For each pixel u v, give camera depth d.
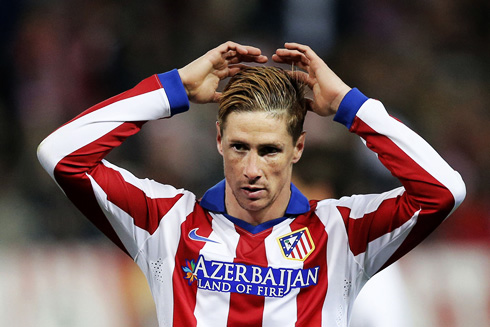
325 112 9.85
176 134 26.52
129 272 17.98
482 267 18.45
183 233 9.63
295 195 9.82
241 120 8.88
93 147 9.23
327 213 9.80
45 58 29.78
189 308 9.39
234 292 9.33
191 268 9.49
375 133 9.37
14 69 29.80
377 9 31.45
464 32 32.34
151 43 30.06
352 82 30.67
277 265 9.41
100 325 17.42
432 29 32.06
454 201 9.06
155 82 9.63
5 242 23.25
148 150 26.17
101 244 18.83
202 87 9.88
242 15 31.02
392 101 30.61
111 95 29.62
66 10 30.38
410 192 9.16
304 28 30.73
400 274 18.19
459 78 31.42
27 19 30.34
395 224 9.32
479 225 22.30
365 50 31.22
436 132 30.12
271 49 30.28
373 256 9.62
